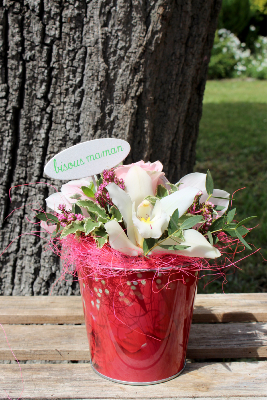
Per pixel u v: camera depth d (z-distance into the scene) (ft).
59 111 4.10
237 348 3.30
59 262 4.41
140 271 2.57
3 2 3.84
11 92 4.05
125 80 4.02
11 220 4.36
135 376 2.81
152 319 2.69
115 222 2.48
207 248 2.52
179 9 4.14
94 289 2.76
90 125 4.09
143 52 3.98
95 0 3.83
